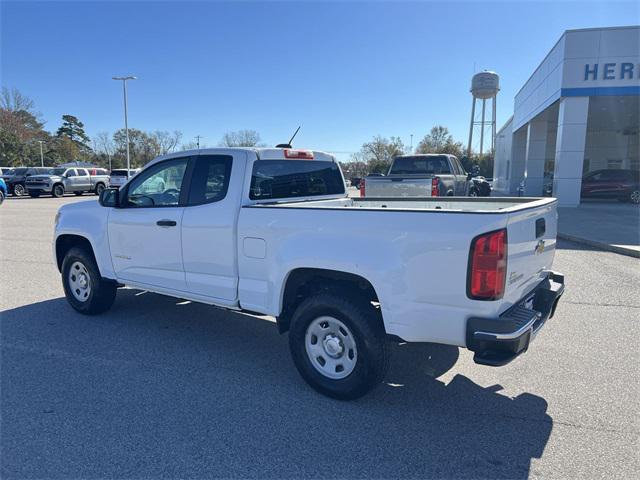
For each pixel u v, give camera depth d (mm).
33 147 75875
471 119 57406
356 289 3631
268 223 3893
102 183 34688
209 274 4410
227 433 3189
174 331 5242
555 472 2779
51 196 31969
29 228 14117
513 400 3666
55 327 5336
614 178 24297
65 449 2994
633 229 13031
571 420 3361
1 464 2842
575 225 13992
